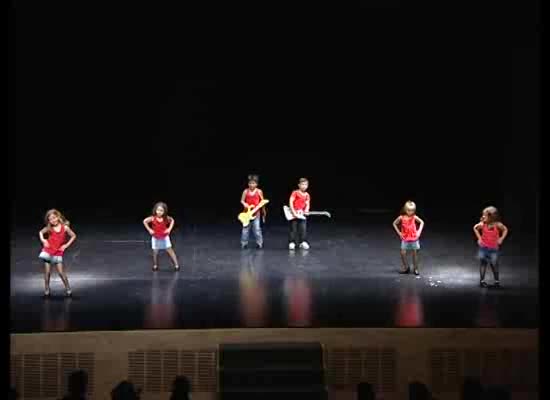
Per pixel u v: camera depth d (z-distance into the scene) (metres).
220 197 21.19
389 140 22.25
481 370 11.48
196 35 21.20
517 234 17.75
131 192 21.61
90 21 20.94
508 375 11.47
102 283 13.62
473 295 13.05
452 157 22.08
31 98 21.64
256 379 10.92
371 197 21.33
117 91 21.73
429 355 11.47
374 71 21.53
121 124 22.09
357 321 11.70
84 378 10.92
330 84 21.77
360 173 22.55
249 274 14.25
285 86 21.81
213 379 11.36
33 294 12.95
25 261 15.01
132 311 12.11
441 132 21.91
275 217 19.39
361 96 21.84
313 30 21.16
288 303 12.54
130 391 10.41
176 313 12.03
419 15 20.72
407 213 14.30
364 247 16.39
